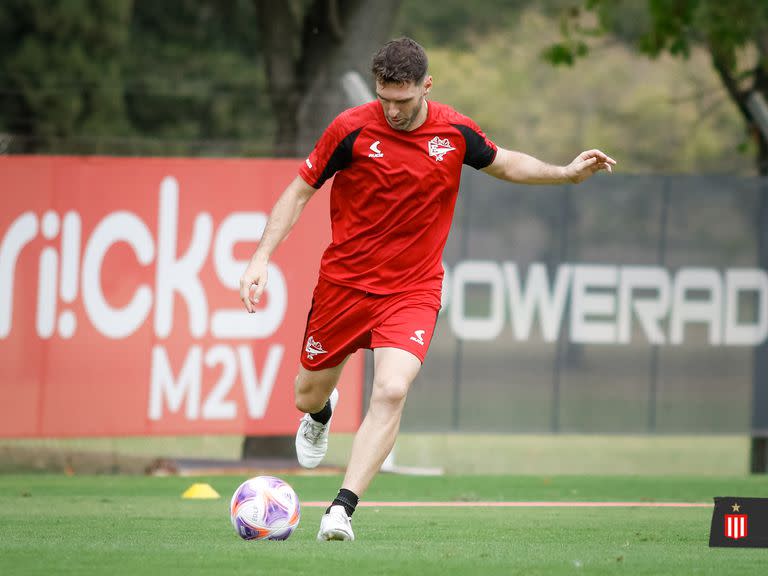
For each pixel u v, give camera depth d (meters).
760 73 49.31
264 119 87.06
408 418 38.72
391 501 29.62
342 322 20.28
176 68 88.38
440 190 19.89
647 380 40.12
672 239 40.22
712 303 40.50
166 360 36.66
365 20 45.94
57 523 22.77
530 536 21.33
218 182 36.97
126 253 36.44
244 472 38.78
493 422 39.16
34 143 41.72
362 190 19.84
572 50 52.97
